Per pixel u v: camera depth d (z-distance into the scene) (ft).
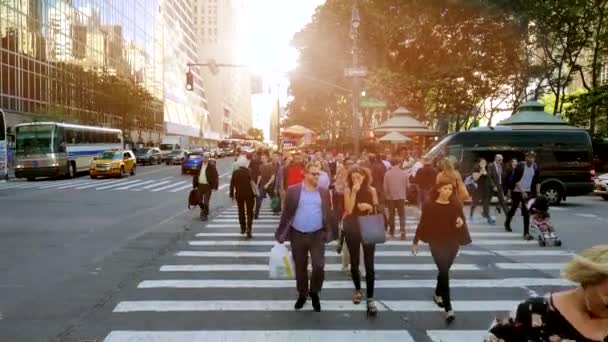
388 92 98.07
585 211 56.24
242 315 20.21
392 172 39.11
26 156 105.60
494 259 31.53
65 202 62.69
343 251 27.81
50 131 106.83
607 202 66.54
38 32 161.07
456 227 19.99
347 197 21.33
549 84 107.34
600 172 100.42
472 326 19.15
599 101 96.58
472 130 64.34
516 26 96.63
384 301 22.38
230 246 35.32
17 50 148.46
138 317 19.90
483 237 39.68
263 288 24.29
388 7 103.55
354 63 80.02
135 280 25.68
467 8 94.99
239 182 39.01
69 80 178.91
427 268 28.99
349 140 140.26
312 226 20.88
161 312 20.56
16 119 145.89
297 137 175.52
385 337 17.84
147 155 183.52
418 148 99.55
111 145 143.54
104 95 196.75
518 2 94.43
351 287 24.68
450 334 18.22
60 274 26.84
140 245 35.35
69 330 18.38
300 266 20.97
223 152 274.98
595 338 6.86
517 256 32.42
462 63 97.60
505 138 62.90
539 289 24.54
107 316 20.02
